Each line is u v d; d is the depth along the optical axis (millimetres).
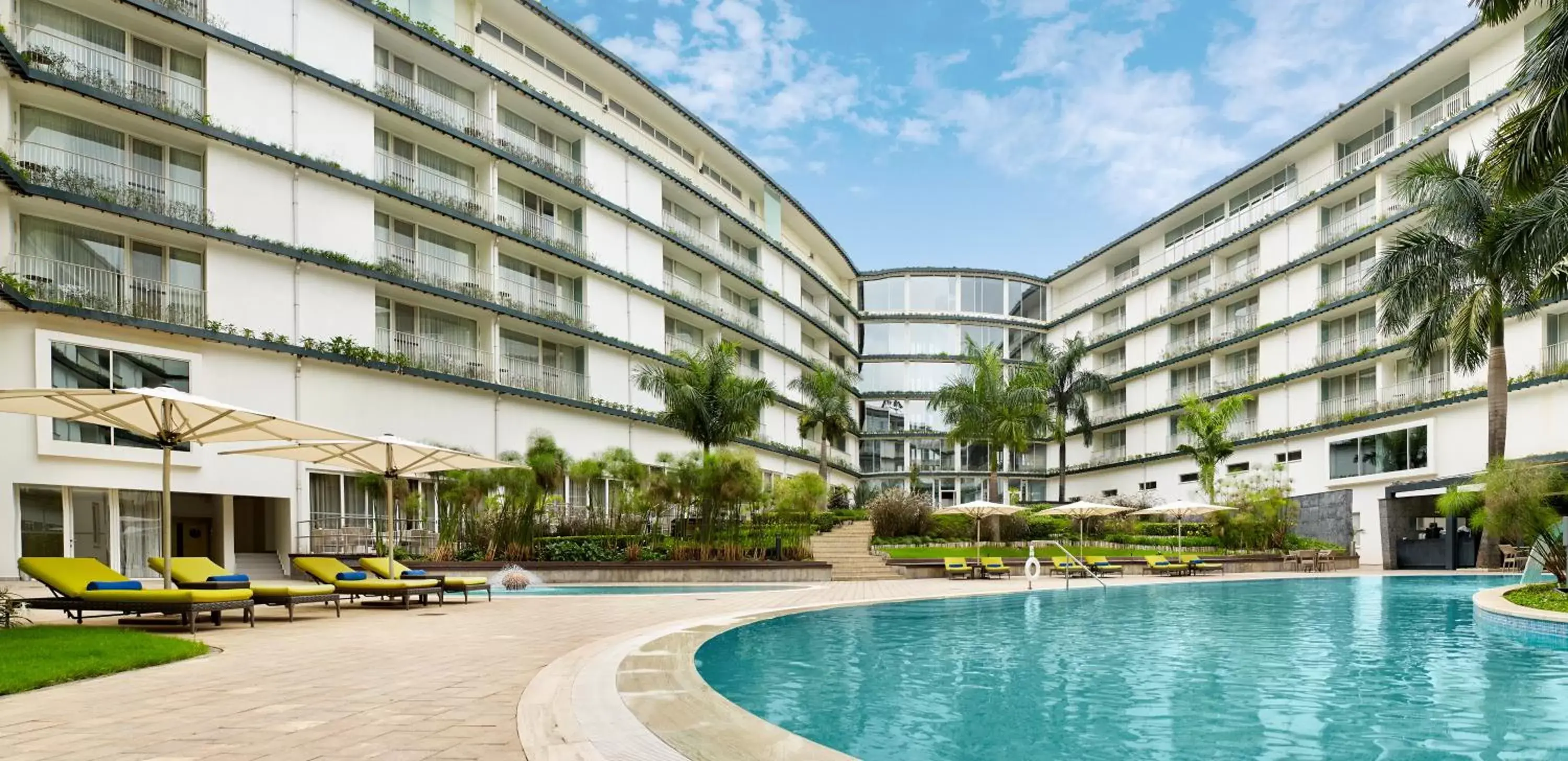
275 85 23328
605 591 19719
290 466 22781
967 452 57250
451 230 28594
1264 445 40094
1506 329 29641
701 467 23141
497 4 29922
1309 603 16828
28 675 6566
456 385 27500
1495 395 24203
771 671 8773
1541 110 13352
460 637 9969
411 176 27547
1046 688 7914
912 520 31969
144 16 20844
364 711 5582
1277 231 40312
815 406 43062
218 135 21875
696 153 41344
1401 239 25141
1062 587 20828
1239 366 43062
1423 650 10344
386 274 25438
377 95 25516
